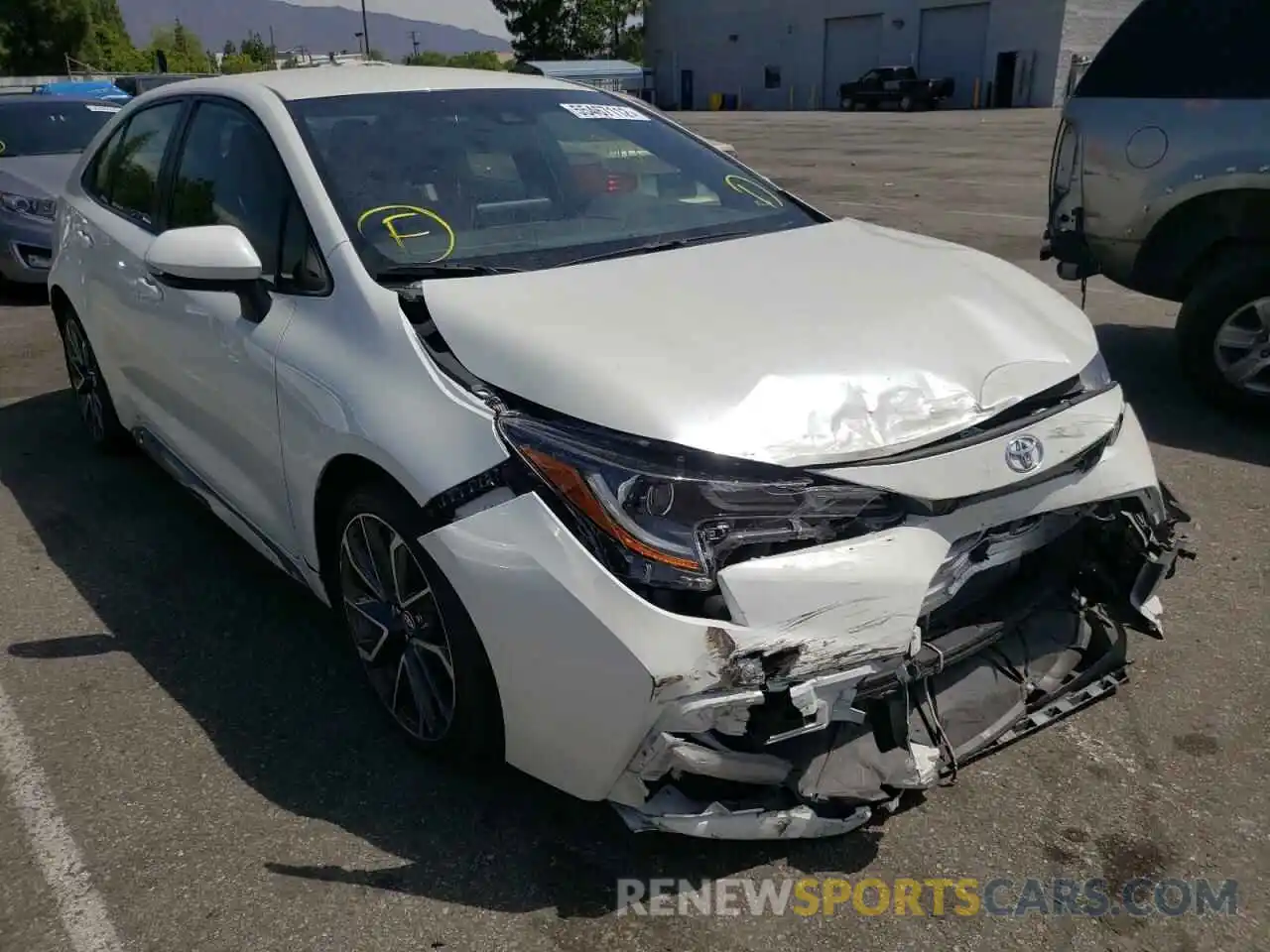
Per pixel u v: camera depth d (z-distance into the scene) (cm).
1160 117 504
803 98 4778
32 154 892
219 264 283
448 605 239
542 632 218
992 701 259
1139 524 273
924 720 243
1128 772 268
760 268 288
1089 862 240
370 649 288
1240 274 488
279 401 287
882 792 230
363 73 364
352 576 286
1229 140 482
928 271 295
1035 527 254
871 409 229
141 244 383
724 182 366
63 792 270
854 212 1159
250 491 324
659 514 212
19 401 589
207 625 349
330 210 292
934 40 4147
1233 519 404
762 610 208
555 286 268
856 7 4391
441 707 263
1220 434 489
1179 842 245
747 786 228
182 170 371
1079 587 284
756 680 208
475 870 241
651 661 207
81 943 224
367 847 249
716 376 229
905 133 2483
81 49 5575
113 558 396
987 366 250
